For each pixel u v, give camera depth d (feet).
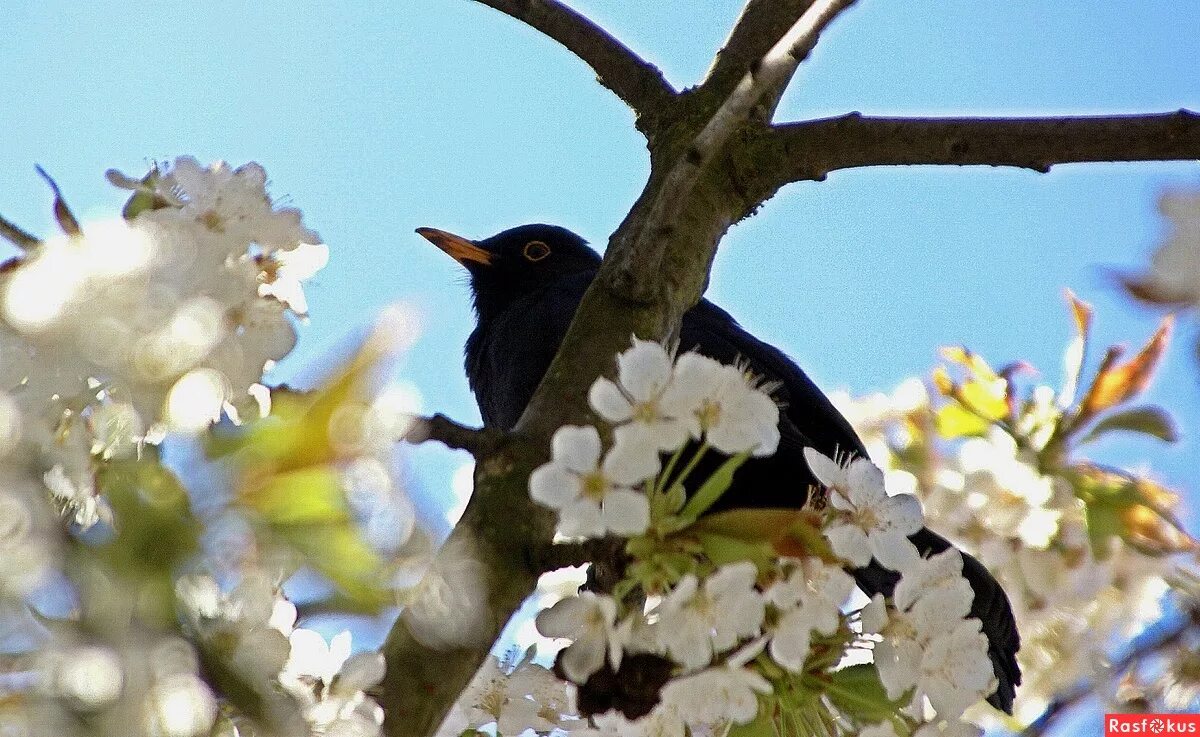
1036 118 24.44
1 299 12.21
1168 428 28.45
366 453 11.48
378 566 11.41
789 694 19.56
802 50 20.21
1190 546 28.37
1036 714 28.89
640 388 17.11
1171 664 28.53
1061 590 28.37
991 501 28.86
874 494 18.71
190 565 11.16
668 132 27.91
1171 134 23.48
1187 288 12.19
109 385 12.49
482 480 19.67
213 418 12.17
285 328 16.07
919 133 25.03
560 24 29.63
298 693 14.67
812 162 25.71
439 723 17.61
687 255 24.39
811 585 18.20
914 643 18.35
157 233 12.50
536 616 17.62
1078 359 29.32
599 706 17.89
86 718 10.34
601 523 16.53
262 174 18.63
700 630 17.06
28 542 10.69
